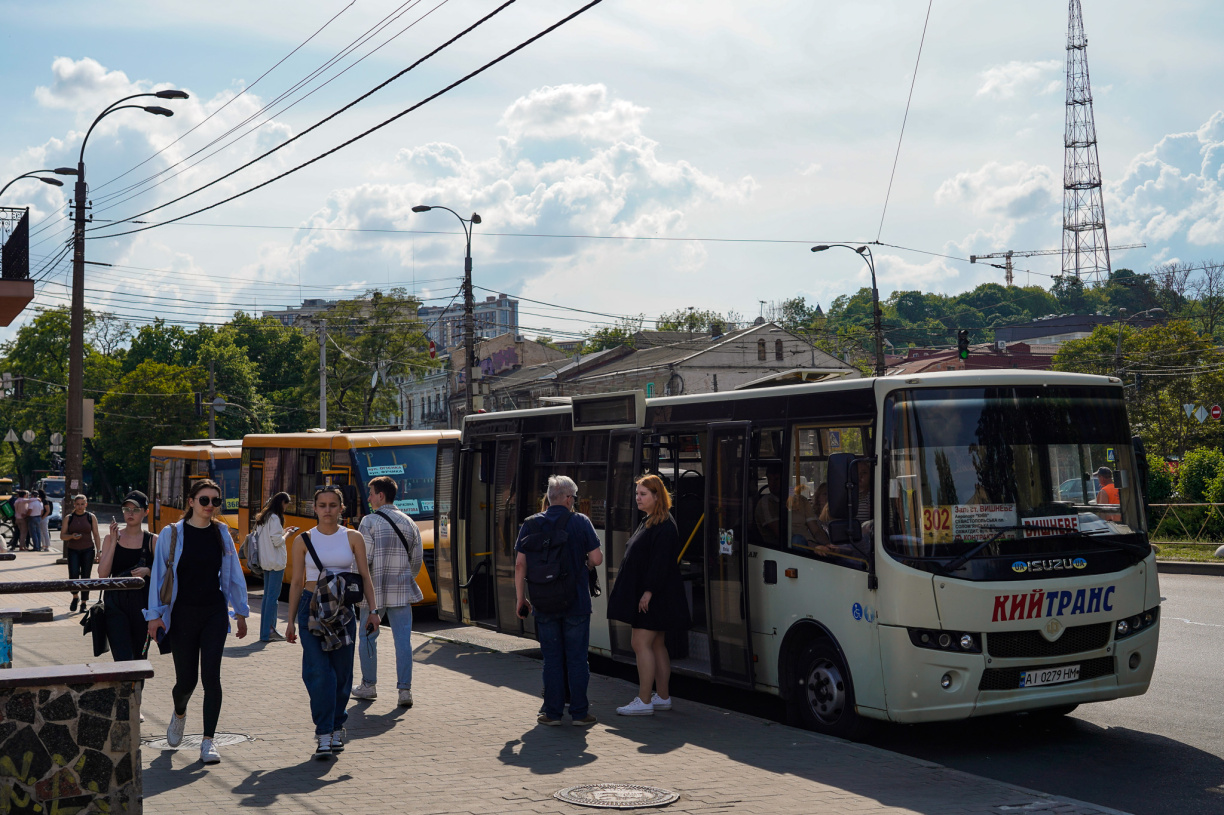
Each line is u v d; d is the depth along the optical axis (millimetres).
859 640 8594
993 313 127688
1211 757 8188
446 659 12336
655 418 11406
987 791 6887
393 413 78938
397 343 75688
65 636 14461
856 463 8453
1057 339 108125
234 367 87625
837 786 6988
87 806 5316
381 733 8539
